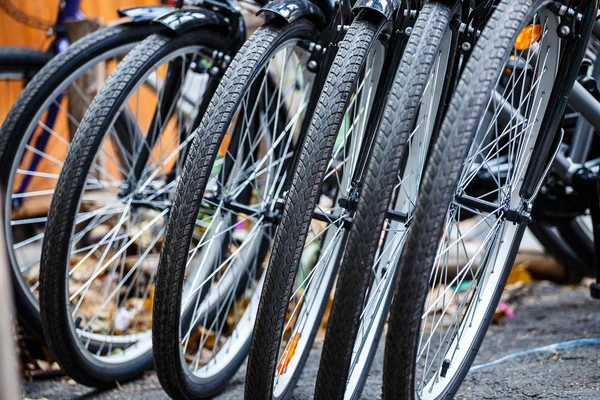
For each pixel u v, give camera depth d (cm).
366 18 142
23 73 255
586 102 172
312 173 132
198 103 212
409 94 124
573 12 142
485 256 162
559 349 203
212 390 177
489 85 116
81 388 189
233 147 183
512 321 263
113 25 190
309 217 133
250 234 173
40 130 272
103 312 231
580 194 215
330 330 126
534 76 153
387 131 123
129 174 192
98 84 268
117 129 237
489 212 154
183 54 177
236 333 192
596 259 207
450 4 132
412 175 159
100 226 265
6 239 183
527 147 154
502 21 120
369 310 156
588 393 156
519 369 185
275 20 159
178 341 155
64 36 269
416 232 116
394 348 120
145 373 201
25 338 207
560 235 294
